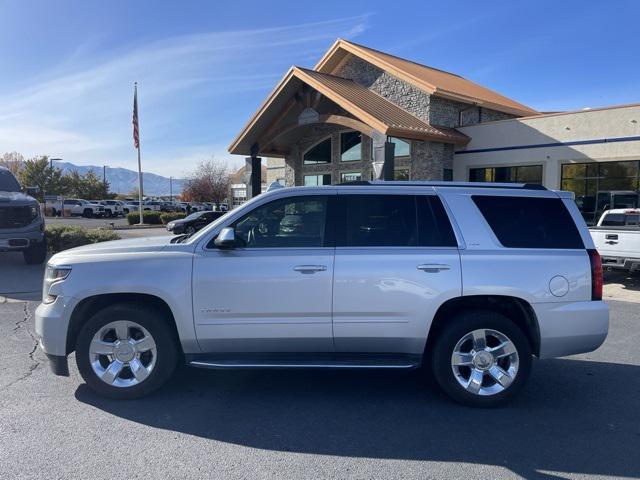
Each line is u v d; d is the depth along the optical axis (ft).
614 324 25.22
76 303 14.85
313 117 69.36
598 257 15.25
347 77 80.18
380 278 14.73
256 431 13.41
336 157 81.30
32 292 33.14
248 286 14.74
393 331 14.87
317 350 15.21
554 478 11.24
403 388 16.61
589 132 61.16
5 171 45.09
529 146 66.03
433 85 68.18
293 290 14.73
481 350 14.94
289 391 16.26
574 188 63.46
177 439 12.89
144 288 14.71
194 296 14.76
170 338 15.15
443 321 15.49
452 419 14.25
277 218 15.40
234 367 14.75
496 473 11.41
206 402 15.29
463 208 15.48
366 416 14.40
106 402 15.15
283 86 70.64
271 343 15.03
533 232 15.38
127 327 15.08
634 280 39.52
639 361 19.51
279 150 85.40
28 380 16.89
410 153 70.13
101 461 11.74
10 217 40.73
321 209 15.49
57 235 49.32
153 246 15.44
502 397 14.85
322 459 11.98
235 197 169.48
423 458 12.06
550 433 13.41
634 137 57.72
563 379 17.51
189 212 166.40
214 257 14.90
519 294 14.70
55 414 14.26
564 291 14.88
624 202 59.21
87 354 15.01
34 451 12.16
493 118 80.43
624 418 14.38
